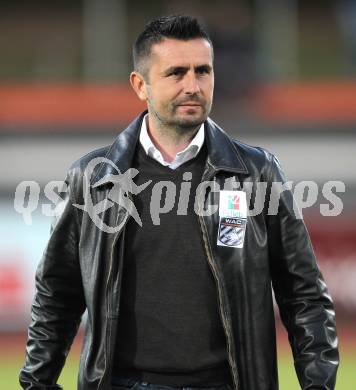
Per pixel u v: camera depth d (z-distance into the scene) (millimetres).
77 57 55125
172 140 9438
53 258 9695
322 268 34281
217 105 42000
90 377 9180
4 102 44469
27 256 33312
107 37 54812
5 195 38062
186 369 8945
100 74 52875
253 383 8945
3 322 33312
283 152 39000
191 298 9000
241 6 53000
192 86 9031
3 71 55375
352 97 43719
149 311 9039
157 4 57094
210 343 8992
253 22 53188
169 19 9234
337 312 34094
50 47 56312
